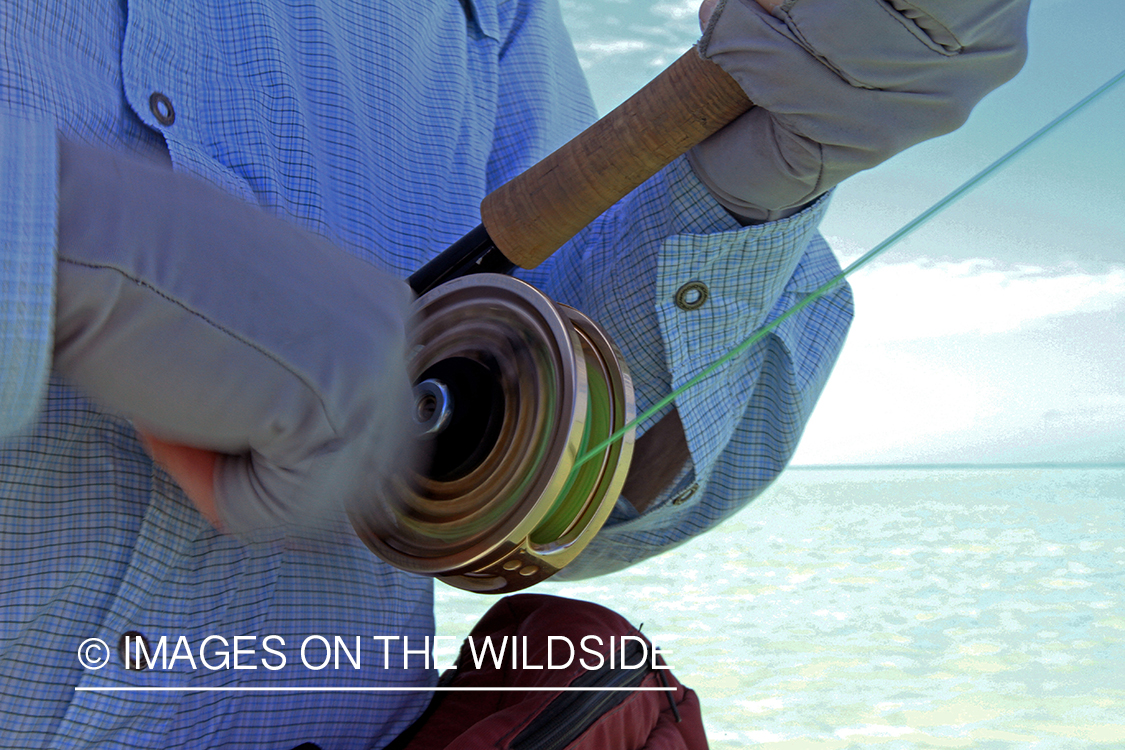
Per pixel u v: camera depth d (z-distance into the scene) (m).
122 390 0.33
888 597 1.41
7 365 0.28
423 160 0.75
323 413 0.34
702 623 1.38
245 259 0.33
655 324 0.68
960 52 0.44
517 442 0.48
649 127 0.52
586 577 0.88
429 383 0.51
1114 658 1.22
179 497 0.51
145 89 0.54
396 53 0.75
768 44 0.47
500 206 0.55
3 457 0.46
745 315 0.67
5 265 0.28
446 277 0.57
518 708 0.60
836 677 1.20
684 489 0.74
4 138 0.30
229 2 0.64
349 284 0.37
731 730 1.10
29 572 0.47
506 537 0.47
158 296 0.31
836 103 0.47
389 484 0.48
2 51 0.46
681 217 0.63
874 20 0.43
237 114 0.60
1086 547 1.53
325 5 0.70
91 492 0.49
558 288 0.77
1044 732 1.08
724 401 0.72
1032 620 1.33
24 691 0.48
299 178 0.62
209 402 0.33
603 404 0.54
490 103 0.84
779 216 0.60
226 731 0.56
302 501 0.36
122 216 0.31
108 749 0.50
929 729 1.08
